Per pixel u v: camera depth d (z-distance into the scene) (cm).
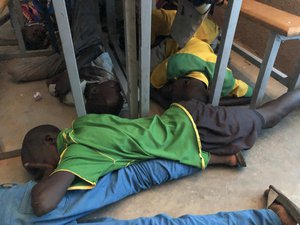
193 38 156
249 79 174
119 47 185
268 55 124
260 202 103
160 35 177
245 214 90
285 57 175
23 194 89
